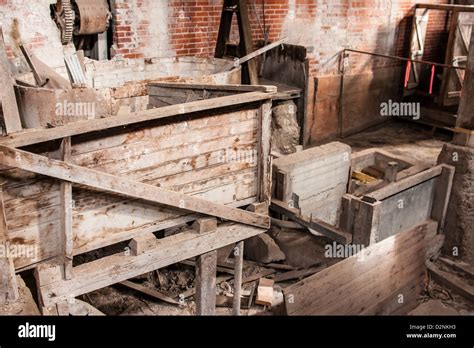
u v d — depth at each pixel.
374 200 4.42
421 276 5.34
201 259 3.64
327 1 7.93
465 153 5.27
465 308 5.04
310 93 8.27
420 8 9.07
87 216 2.90
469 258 5.51
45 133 2.53
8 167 2.52
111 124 2.70
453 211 5.47
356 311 4.46
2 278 2.64
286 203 5.02
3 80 2.76
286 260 5.42
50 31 5.46
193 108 3.00
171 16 6.46
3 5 5.06
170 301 4.69
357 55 8.70
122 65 5.72
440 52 10.12
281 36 7.65
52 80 4.74
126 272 3.16
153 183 3.09
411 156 8.00
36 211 2.71
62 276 2.91
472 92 5.16
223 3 6.29
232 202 3.57
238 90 3.60
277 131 6.66
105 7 5.83
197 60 6.05
